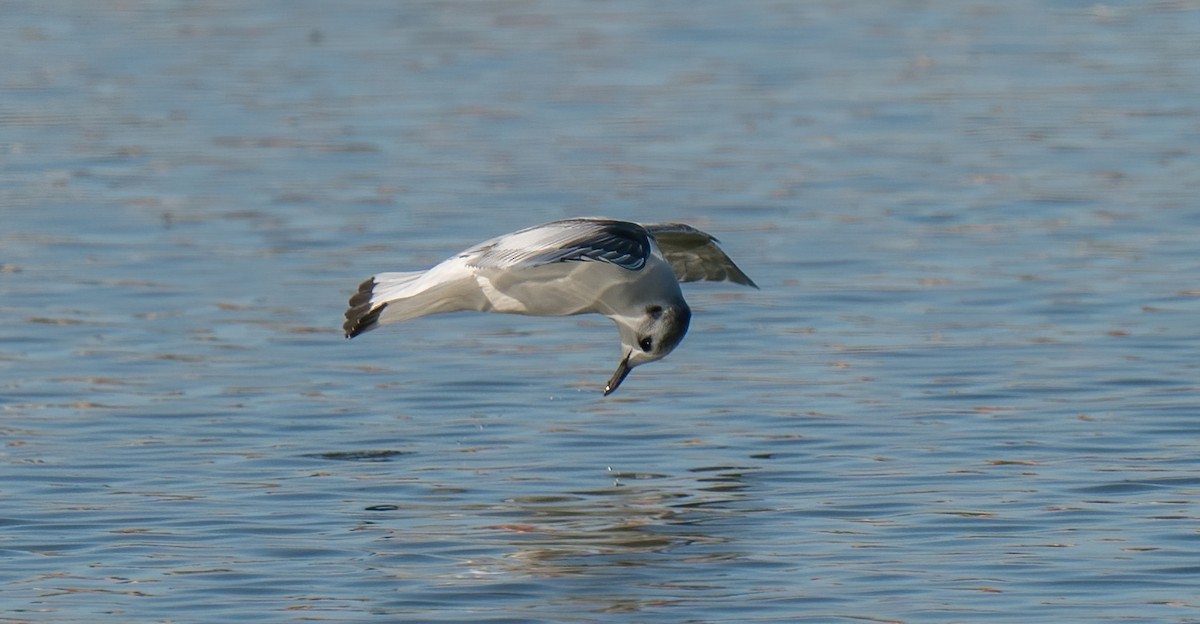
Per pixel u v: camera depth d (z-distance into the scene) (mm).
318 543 11344
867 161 25500
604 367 15898
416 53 34781
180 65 33656
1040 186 23688
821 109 29391
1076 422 13898
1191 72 31781
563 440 13742
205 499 12297
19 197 23719
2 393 15086
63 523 11766
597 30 37062
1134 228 21281
